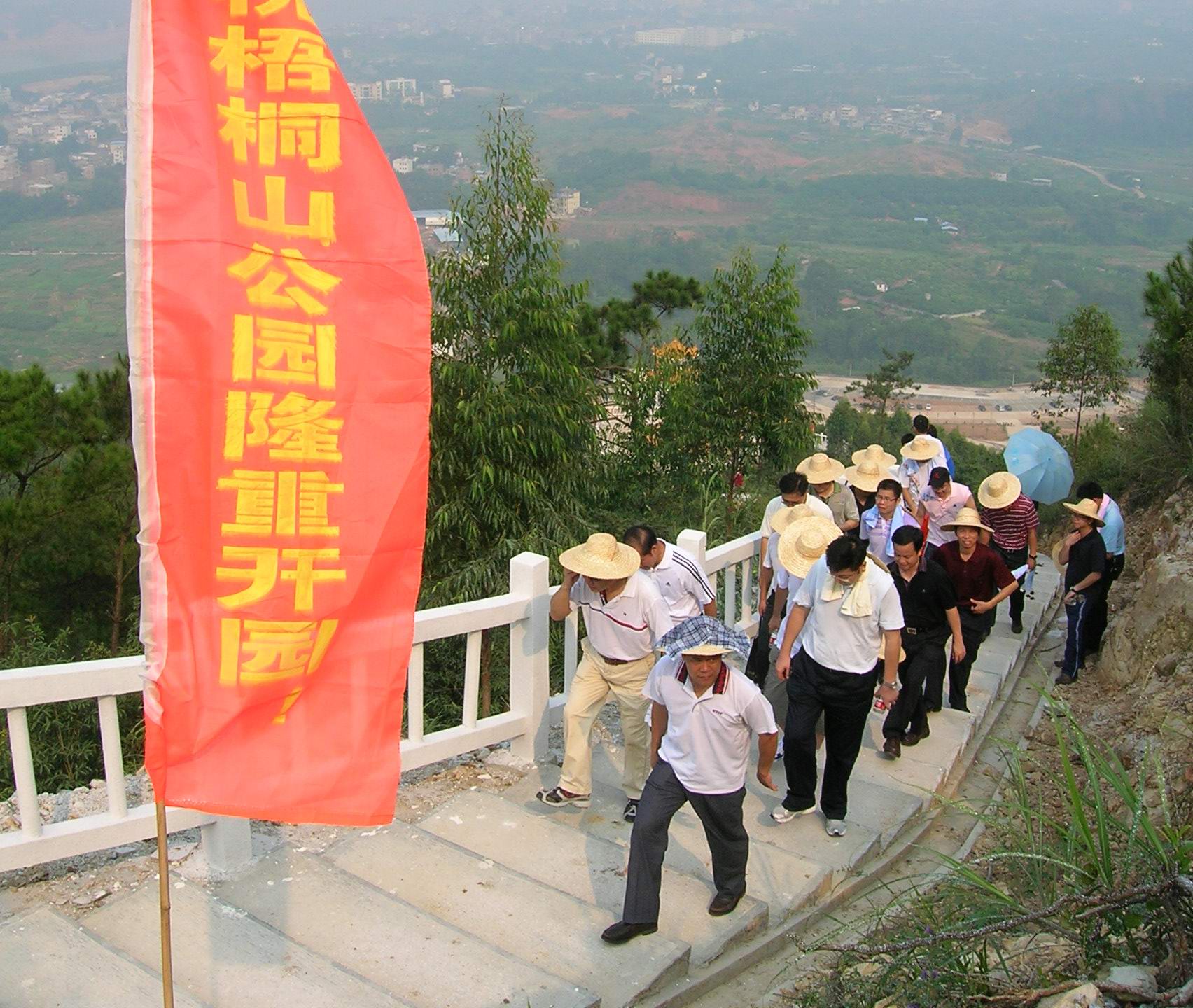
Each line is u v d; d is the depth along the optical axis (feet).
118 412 47.26
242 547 11.26
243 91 11.17
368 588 11.68
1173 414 46.98
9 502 42.34
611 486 44.04
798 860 18.31
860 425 139.33
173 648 11.09
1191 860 12.80
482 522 35.70
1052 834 16.79
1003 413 383.45
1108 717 27.02
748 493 48.80
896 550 22.86
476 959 14.12
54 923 13.88
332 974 13.34
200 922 14.33
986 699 28.58
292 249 11.32
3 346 433.07
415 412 11.71
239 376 11.14
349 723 11.69
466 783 19.74
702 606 20.04
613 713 24.31
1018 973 13.33
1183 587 27.71
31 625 43.27
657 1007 14.19
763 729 15.55
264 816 11.38
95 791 18.28
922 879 18.74
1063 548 31.73
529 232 35.22
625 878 16.93
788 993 14.93
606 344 61.62
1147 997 11.80
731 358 46.03
